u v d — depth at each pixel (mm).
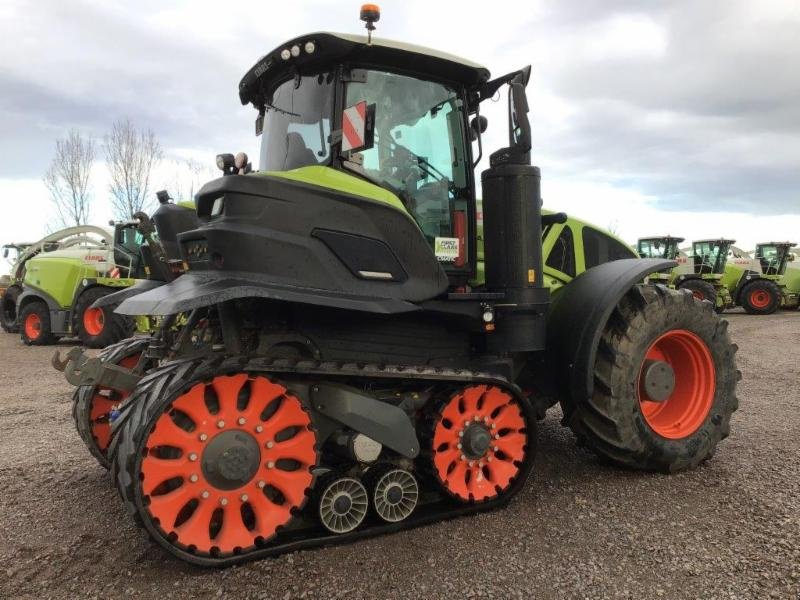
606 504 3551
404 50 3441
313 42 3334
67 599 2574
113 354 4098
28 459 4516
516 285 3566
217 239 2945
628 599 2545
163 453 2773
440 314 3496
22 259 15133
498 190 3596
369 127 3102
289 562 2863
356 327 3414
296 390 3090
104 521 3367
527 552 2965
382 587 2654
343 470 3197
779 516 3309
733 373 4328
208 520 2814
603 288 3861
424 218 3652
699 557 2879
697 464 4172
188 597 2584
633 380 3896
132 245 12094
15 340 13820
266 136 3889
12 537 3176
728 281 20625
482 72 3732
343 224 3141
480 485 3477
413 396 3439
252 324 3180
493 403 3539
